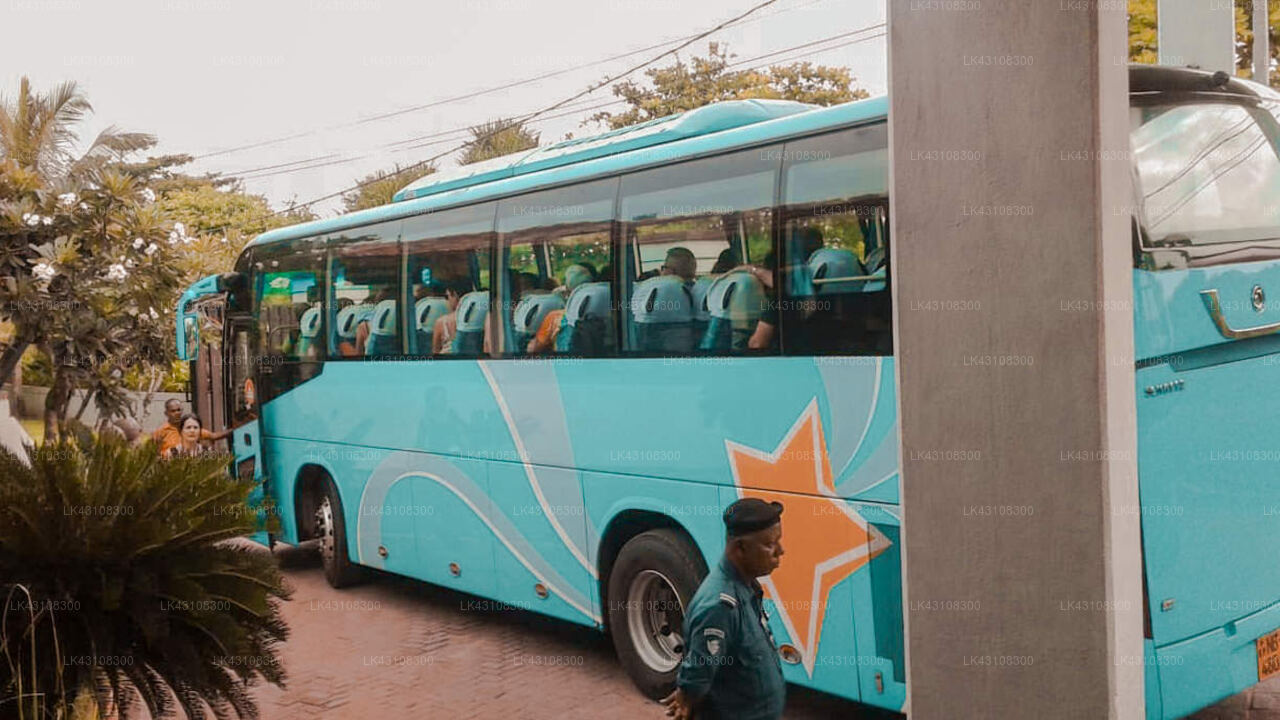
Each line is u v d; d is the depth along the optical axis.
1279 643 5.21
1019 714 3.64
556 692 7.11
